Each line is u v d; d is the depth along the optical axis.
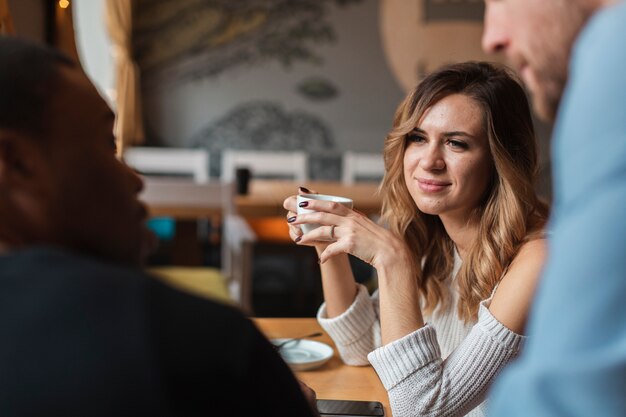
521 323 1.27
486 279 1.39
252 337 0.59
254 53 5.87
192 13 5.80
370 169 5.67
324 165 5.98
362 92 5.93
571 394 0.44
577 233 0.45
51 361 0.52
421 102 1.38
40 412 0.51
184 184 3.30
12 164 0.58
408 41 5.90
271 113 5.93
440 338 1.55
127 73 5.47
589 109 0.46
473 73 1.39
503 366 1.26
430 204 1.41
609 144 0.45
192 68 5.86
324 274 1.52
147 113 5.86
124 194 0.64
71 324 0.52
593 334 0.44
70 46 2.48
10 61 0.58
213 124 5.91
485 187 1.41
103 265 0.57
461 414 1.26
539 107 0.58
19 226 0.59
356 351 1.49
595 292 0.44
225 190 3.32
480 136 1.37
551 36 0.53
